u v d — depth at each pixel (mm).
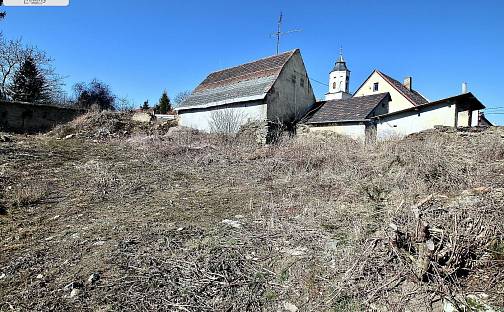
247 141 14523
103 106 34906
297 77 17547
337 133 15219
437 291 3105
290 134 16016
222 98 17641
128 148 12133
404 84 33094
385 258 3570
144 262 3904
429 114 14430
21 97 27094
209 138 14602
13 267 3814
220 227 4961
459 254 3365
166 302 3209
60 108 18828
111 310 3084
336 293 3270
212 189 7445
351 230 4473
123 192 6984
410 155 7582
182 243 4410
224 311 3119
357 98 17641
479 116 22625
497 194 4699
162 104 38281
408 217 4113
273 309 3178
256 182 8039
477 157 7863
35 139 12852
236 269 3764
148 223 5172
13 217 5391
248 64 19562
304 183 7500
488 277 3248
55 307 3121
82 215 5594
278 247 4230
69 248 4301
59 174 8117
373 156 8609
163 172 8922
